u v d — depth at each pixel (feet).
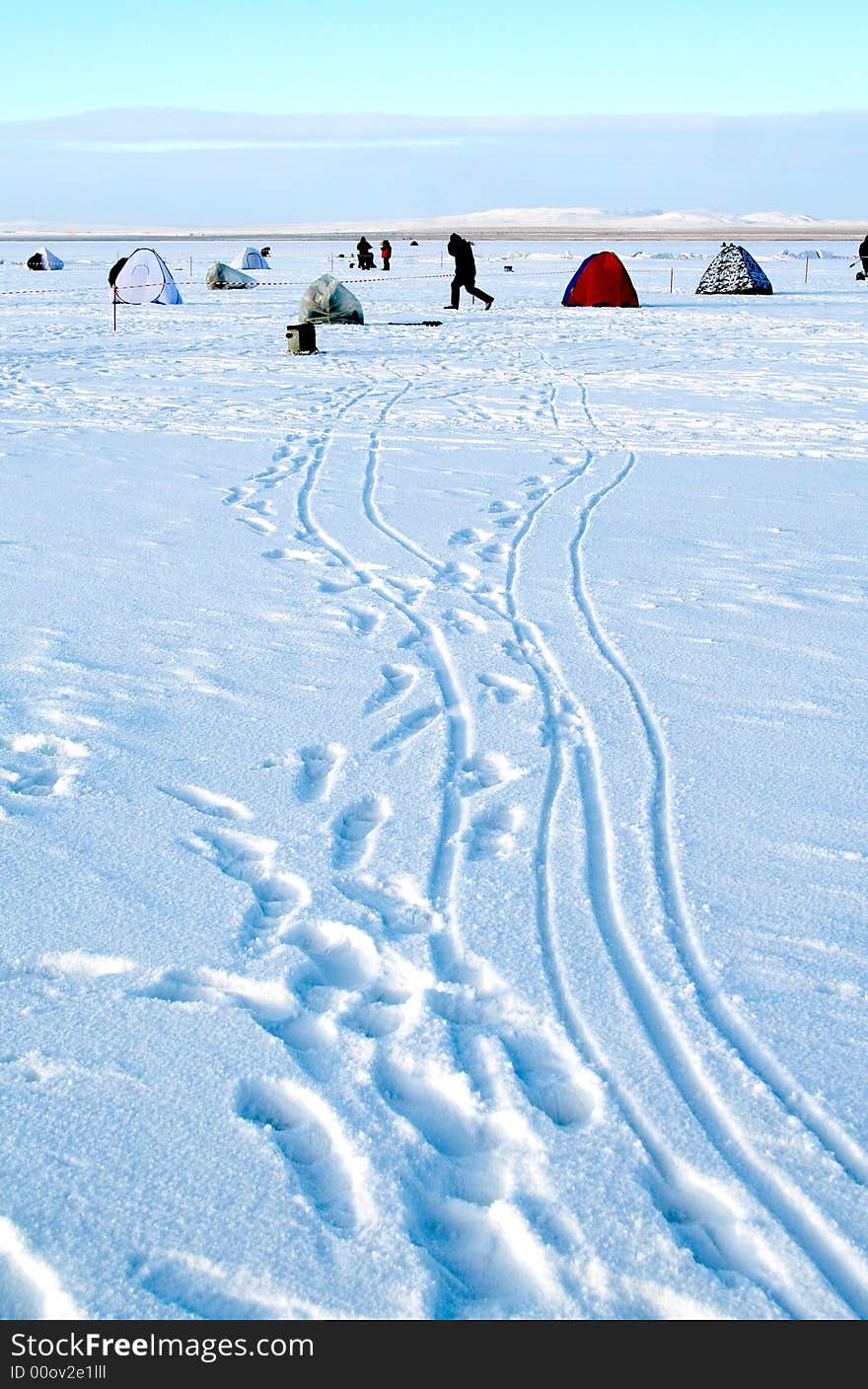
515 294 90.84
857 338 56.08
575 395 40.50
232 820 11.38
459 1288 6.28
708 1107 7.50
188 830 11.18
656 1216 6.63
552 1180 6.89
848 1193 6.79
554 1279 6.28
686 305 78.07
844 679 14.90
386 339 58.65
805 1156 7.06
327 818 11.41
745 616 17.48
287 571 20.08
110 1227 6.57
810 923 9.59
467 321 67.92
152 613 17.70
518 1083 7.70
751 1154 7.10
